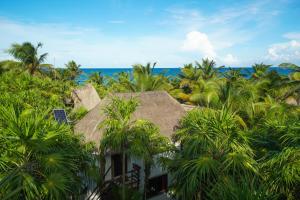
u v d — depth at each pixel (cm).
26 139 792
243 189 682
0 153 798
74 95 3002
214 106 2047
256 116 1759
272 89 2995
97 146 1495
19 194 745
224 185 789
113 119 1232
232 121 1033
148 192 1680
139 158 1257
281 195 904
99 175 1241
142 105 1894
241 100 1853
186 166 959
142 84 3584
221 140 998
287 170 865
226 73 4784
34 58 4053
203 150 1007
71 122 1888
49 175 816
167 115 1928
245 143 1009
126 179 1611
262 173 950
